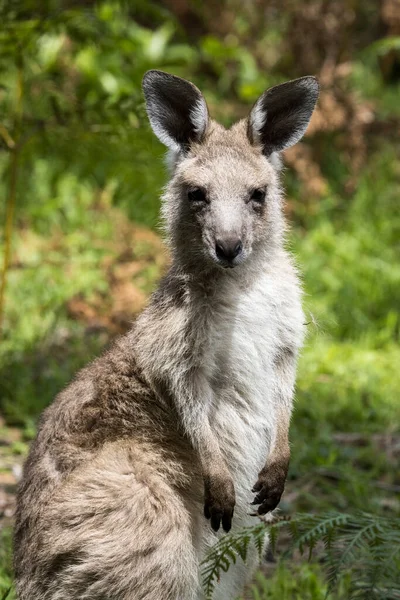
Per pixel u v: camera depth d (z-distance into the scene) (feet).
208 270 38.73
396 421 58.65
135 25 94.02
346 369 63.93
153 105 41.24
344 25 89.40
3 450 54.85
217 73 99.40
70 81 81.20
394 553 33.83
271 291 39.52
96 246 80.33
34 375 62.90
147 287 74.23
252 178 39.37
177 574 37.01
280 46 92.73
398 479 53.11
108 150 63.93
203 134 40.78
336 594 41.19
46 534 37.22
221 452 39.47
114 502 36.73
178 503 37.60
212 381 39.29
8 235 61.57
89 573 36.60
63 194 84.69
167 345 38.47
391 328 69.67
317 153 88.22
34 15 60.75
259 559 39.58
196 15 99.66
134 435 38.65
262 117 40.83
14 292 73.67
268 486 38.37
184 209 39.55
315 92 41.52
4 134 60.18
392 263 78.43
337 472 52.75
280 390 40.14
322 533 34.83
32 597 37.73
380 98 104.47
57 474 38.42
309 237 80.64
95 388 39.55
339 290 72.59
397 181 92.99
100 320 71.20
